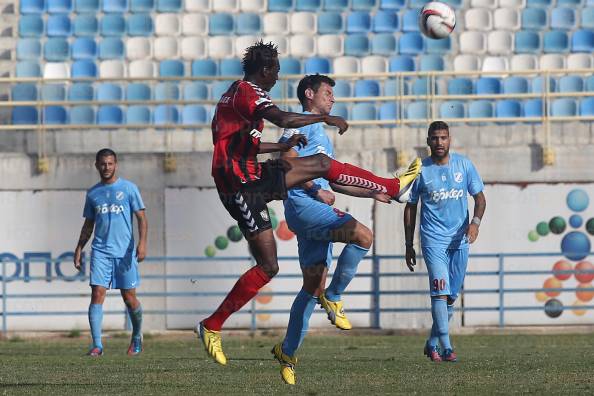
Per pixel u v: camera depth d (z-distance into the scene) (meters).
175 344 47.72
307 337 52.88
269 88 21.62
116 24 74.44
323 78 26.81
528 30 74.62
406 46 74.25
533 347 41.97
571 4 74.88
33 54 73.50
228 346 44.62
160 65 73.69
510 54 74.12
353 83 71.50
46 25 74.06
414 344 45.97
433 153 32.12
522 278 56.22
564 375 25.42
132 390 22.27
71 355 38.59
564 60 73.44
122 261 38.84
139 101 62.69
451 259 32.81
